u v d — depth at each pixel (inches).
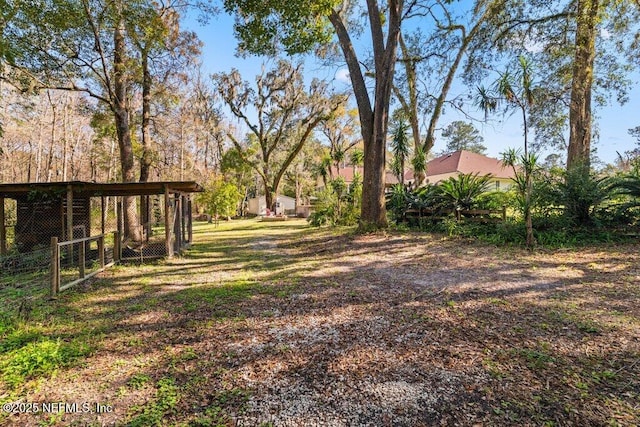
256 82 1019.9
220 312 160.7
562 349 108.2
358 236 391.5
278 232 577.6
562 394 85.2
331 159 843.4
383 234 387.2
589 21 360.5
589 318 131.1
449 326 130.8
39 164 918.4
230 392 92.6
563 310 140.9
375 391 90.5
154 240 437.7
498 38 465.1
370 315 147.9
